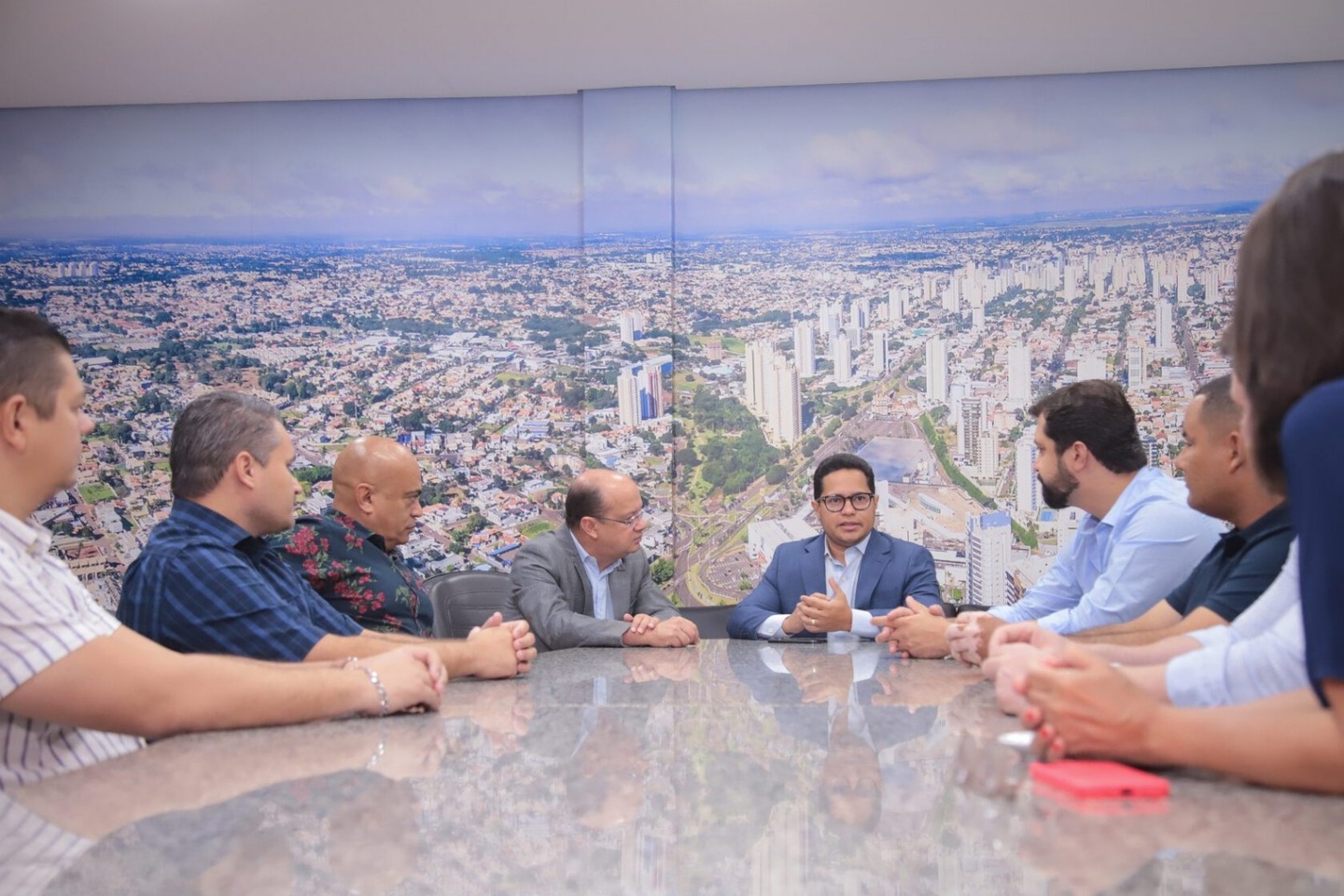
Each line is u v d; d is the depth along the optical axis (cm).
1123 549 253
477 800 99
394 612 273
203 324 493
